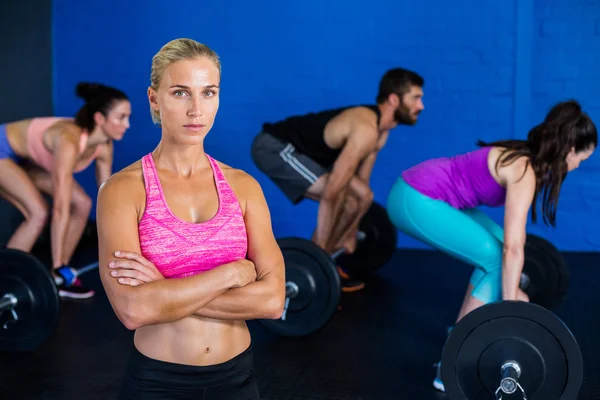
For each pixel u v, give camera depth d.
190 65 1.03
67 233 3.05
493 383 1.72
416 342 2.51
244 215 1.17
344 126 2.80
